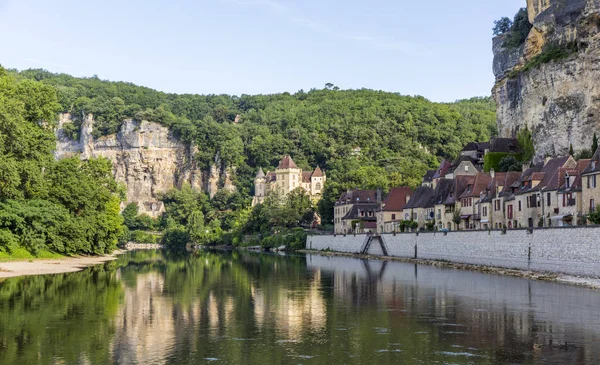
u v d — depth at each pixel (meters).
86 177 129.00
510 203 104.94
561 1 147.75
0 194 103.31
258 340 40.72
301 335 42.28
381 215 163.38
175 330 43.88
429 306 54.28
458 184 127.94
